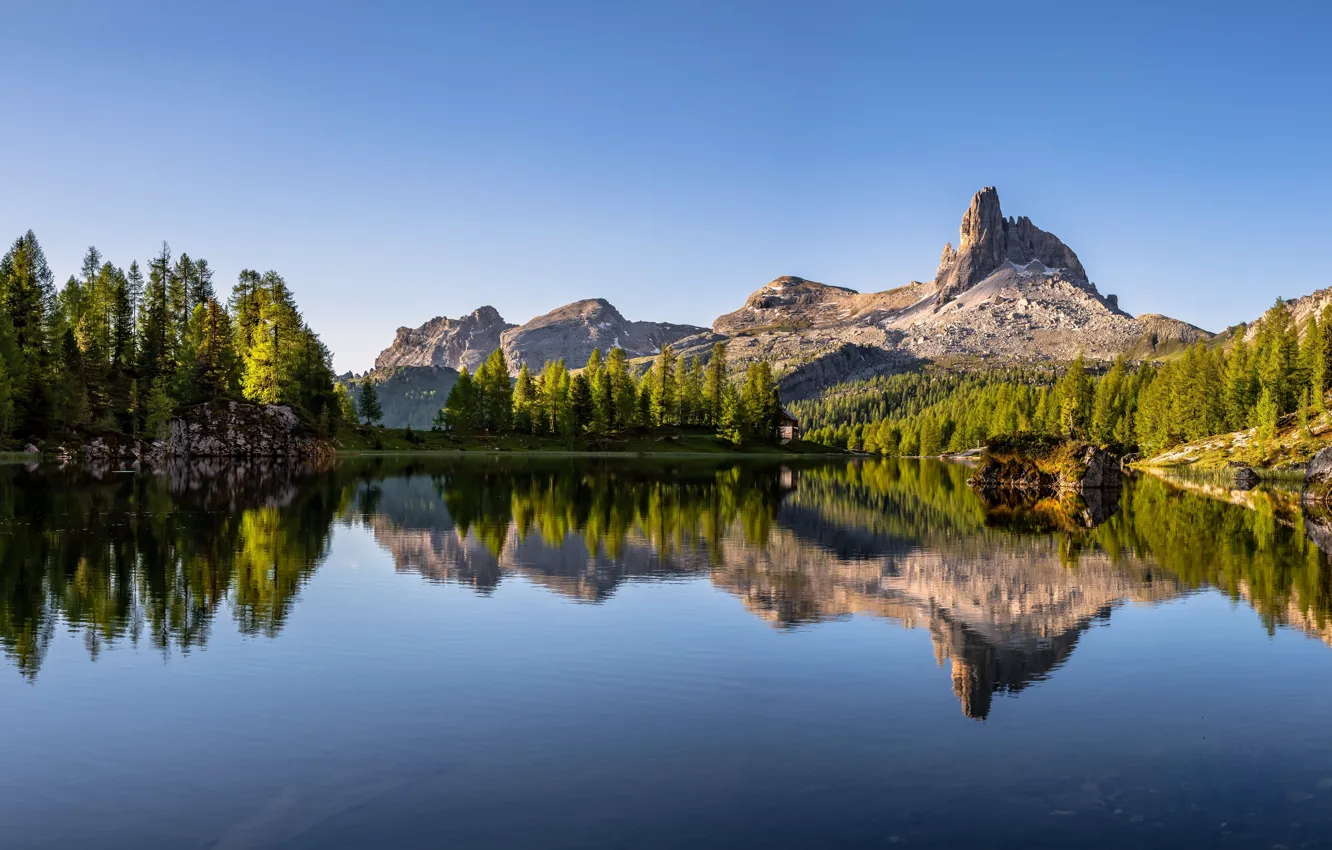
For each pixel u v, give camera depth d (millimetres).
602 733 15414
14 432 101188
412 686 18016
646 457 157750
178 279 142375
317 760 14219
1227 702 17359
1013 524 49406
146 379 124125
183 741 15023
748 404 199250
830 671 19281
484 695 17469
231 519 45594
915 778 13586
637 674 18938
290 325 132000
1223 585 30188
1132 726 15984
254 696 17375
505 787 13203
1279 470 117000
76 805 12648
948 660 20219
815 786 13258
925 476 106750
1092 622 24344
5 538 37469
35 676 18578
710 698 17344
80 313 134125
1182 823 12125
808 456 190000
